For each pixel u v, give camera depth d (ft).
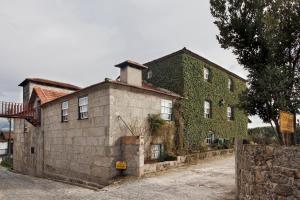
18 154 83.35
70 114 55.72
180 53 64.69
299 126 27.43
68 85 88.63
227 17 31.68
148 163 47.62
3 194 42.19
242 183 25.16
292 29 27.76
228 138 77.82
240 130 84.64
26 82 83.66
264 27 28.68
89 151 49.14
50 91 74.23
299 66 28.19
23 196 39.83
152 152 52.11
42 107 68.13
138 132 49.73
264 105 28.09
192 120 64.39
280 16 28.25
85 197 35.81
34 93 73.41
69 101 56.49
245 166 24.35
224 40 31.65
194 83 66.28
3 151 142.10
